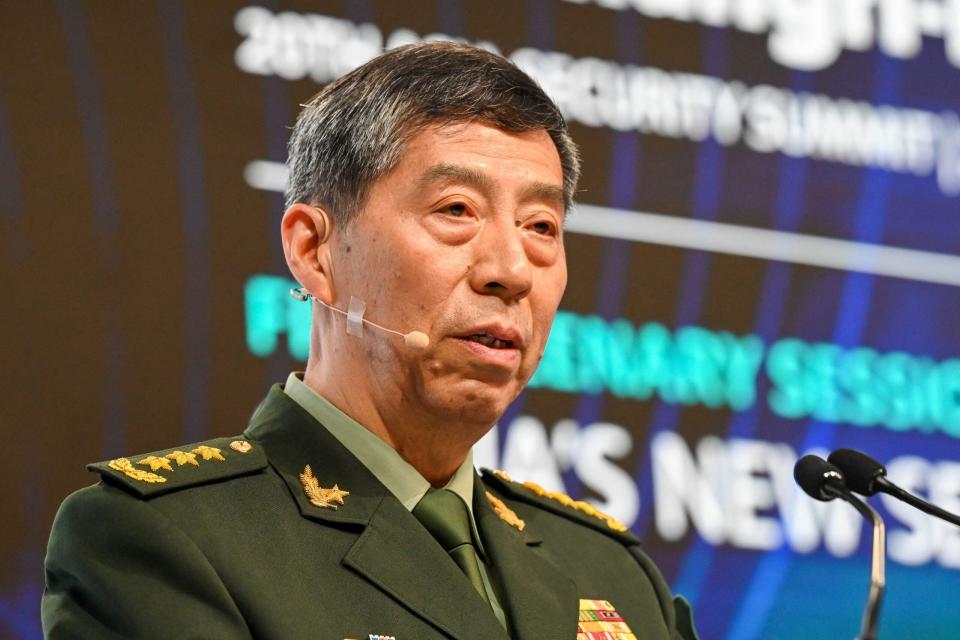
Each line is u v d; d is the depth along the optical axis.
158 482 4.49
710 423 8.91
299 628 4.27
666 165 9.12
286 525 4.58
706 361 8.98
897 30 9.91
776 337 9.20
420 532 4.70
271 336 7.92
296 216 5.05
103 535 4.36
